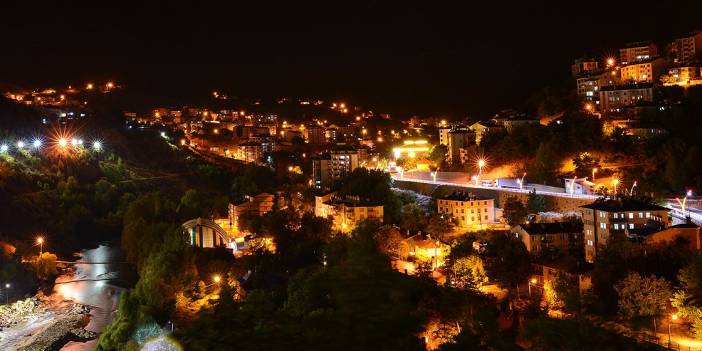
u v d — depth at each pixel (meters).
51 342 173.00
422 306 116.81
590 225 178.25
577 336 77.44
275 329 42.56
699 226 161.38
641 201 183.12
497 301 153.75
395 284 44.06
